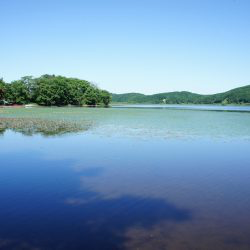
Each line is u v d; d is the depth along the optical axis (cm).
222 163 1766
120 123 4125
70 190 1244
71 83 14375
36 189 1259
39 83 13225
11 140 2508
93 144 2331
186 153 2034
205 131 3250
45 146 2244
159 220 955
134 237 843
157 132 3098
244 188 1291
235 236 848
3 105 12625
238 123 4388
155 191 1237
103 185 1315
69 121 4359
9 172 1525
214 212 1023
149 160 1809
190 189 1268
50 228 898
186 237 841
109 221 946
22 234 860
